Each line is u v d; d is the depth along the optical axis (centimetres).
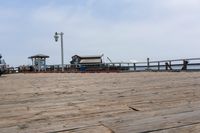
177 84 816
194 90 643
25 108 470
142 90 686
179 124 313
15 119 384
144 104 466
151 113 381
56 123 348
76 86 884
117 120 345
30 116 402
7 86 959
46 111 437
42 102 533
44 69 3766
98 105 474
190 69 1892
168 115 362
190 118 339
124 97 566
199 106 422
